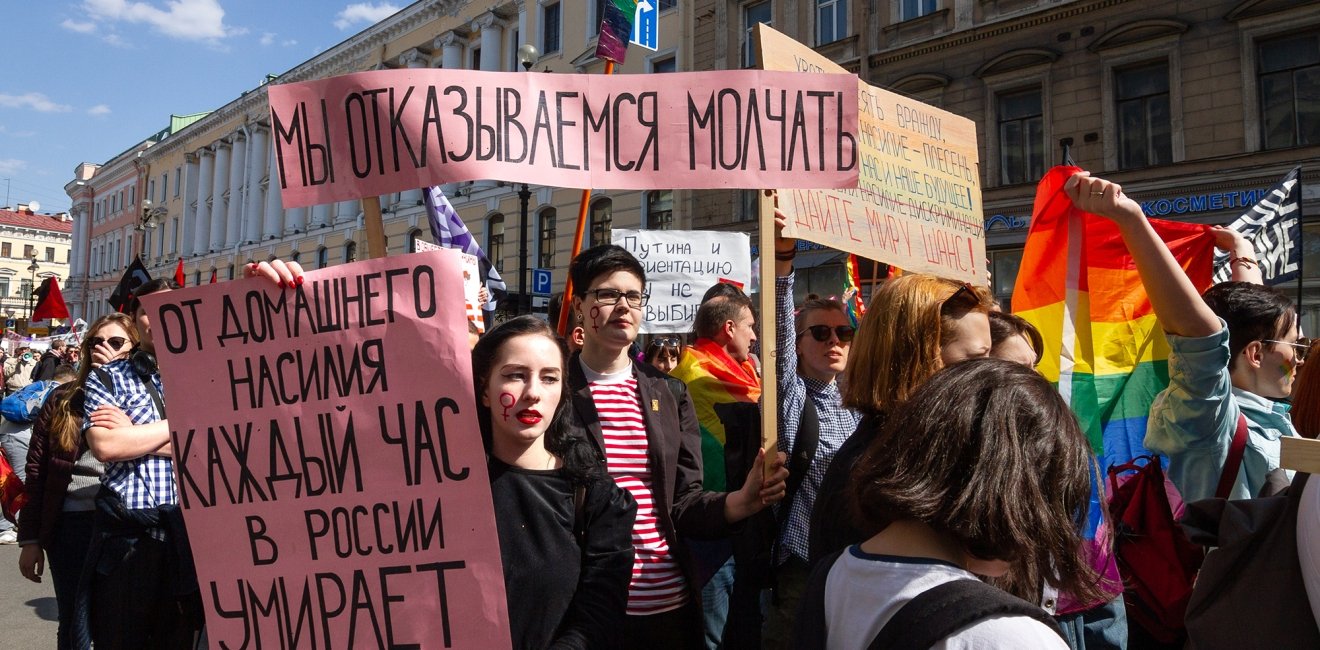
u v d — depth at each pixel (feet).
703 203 56.85
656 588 7.80
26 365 51.85
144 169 131.54
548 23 67.97
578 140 7.34
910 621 3.39
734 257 20.98
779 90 7.49
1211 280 10.42
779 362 8.61
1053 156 42.78
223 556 6.48
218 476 6.56
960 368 4.03
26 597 18.72
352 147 7.18
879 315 6.00
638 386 8.65
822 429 8.68
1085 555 4.32
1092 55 41.52
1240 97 37.37
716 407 9.53
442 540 6.08
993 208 44.70
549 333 6.42
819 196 8.65
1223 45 37.83
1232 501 5.44
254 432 6.53
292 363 6.52
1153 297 6.85
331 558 6.28
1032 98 44.14
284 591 6.33
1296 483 5.00
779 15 53.62
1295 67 36.52
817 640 3.92
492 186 71.20
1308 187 35.53
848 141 7.48
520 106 7.23
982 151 45.34
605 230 63.26
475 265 13.55
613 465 8.07
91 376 9.61
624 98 7.43
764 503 7.32
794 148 7.47
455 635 5.98
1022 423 3.72
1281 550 4.99
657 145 7.42
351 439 6.33
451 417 6.14
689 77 7.46
